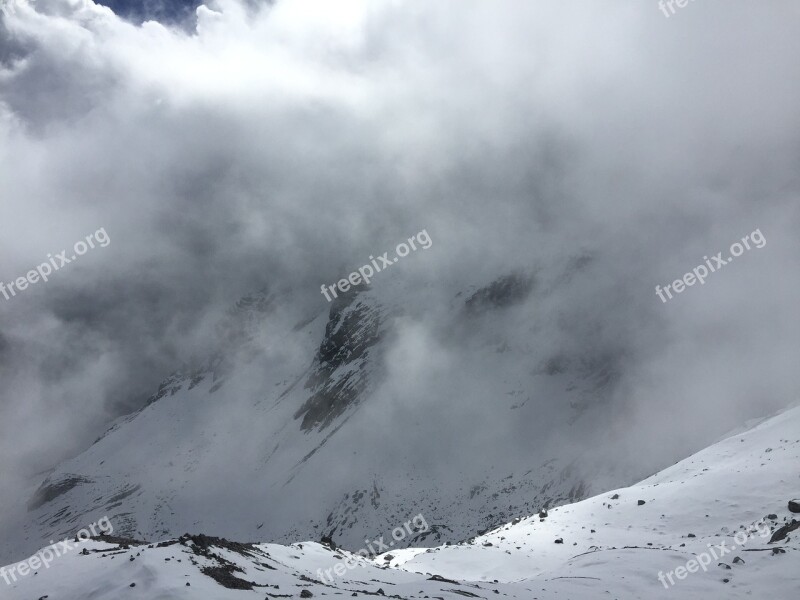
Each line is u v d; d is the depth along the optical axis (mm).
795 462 53375
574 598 36375
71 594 28891
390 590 36500
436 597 33750
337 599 29453
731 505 50281
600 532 54250
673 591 36750
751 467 55938
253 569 34406
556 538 55844
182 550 33125
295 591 30516
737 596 34969
